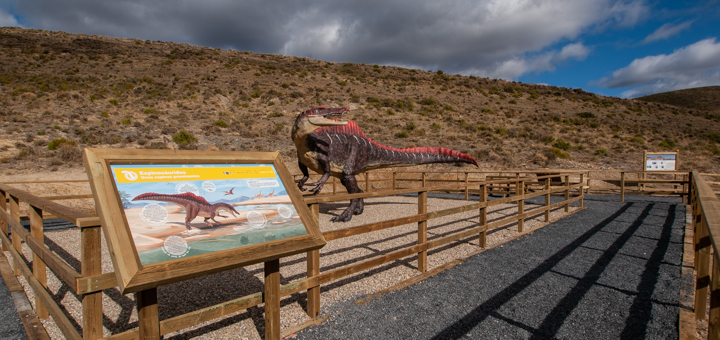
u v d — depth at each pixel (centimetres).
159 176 221
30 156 1339
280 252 227
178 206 215
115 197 192
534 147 2227
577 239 588
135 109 2434
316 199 306
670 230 646
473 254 505
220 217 226
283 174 281
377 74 5231
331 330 293
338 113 686
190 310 337
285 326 300
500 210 930
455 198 1280
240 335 289
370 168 863
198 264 191
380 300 350
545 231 652
